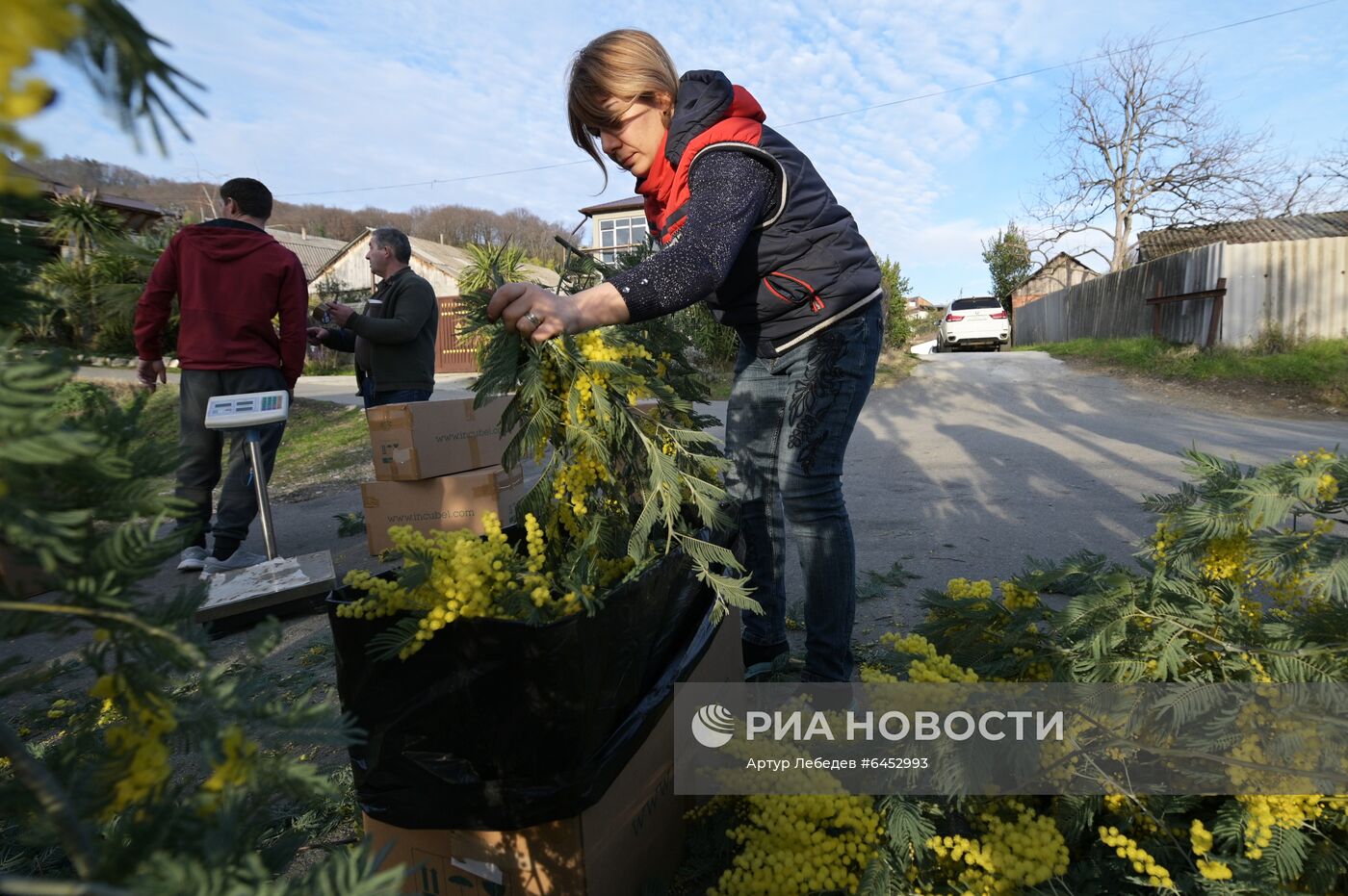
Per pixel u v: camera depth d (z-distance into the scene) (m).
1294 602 1.66
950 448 6.86
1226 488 1.57
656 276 1.47
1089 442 6.93
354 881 0.54
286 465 8.02
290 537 5.09
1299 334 12.02
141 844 0.57
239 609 3.22
